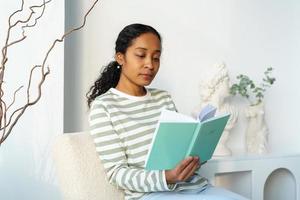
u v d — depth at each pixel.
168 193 1.23
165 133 1.05
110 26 1.97
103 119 1.24
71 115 1.92
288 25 2.34
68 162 1.23
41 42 1.56
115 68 1.46
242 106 2.23
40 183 1.55
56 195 1.56
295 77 2.36
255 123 2.05
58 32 1.58
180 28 2.09
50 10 1.57
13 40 1.51
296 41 2.36
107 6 1.96
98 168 1.27
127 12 1.99
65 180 1.24
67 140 1.25
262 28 2.28
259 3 2.26
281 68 2.33
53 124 1.58
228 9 2.19
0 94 1.23
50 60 1.57
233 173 1.96
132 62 1.30
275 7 2.30
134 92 1.35
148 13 2.03
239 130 2.22
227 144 2.18
